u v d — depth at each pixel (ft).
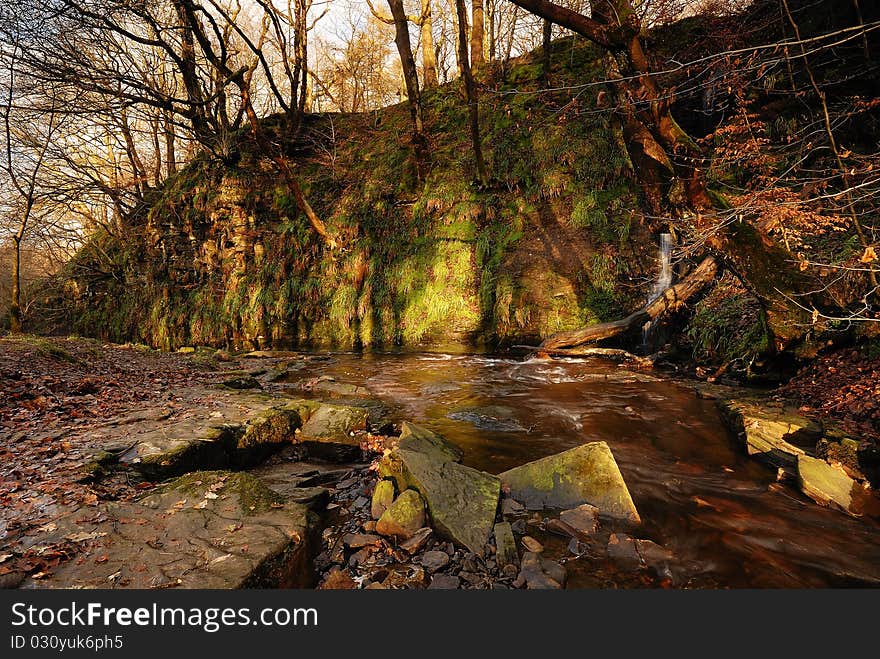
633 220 36.76
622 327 33.45
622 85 20.61
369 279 45.55
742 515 11.91
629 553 10.12
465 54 37.40
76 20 38.45
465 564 9.51
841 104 26.99
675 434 18.21
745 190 24.26
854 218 15.80
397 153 50.88
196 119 49.19
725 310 27.78
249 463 15.65
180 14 41.98
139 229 60.39
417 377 30.99
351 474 14.87
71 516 9.34
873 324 17.92
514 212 42.01
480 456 16.33
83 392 19.20
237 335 50.14
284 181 53.01
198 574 7.59
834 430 14.39
